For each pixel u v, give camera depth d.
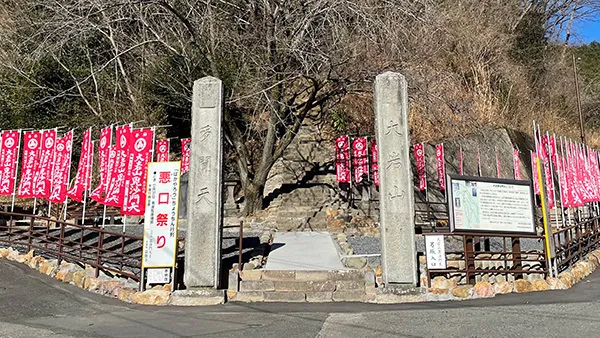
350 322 5.37
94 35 14.67
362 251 9.00
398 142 7.21
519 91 20.94
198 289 6.61
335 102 14.73
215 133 7.04
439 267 6.99
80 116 15.09
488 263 8.21
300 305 6.48
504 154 17.41
